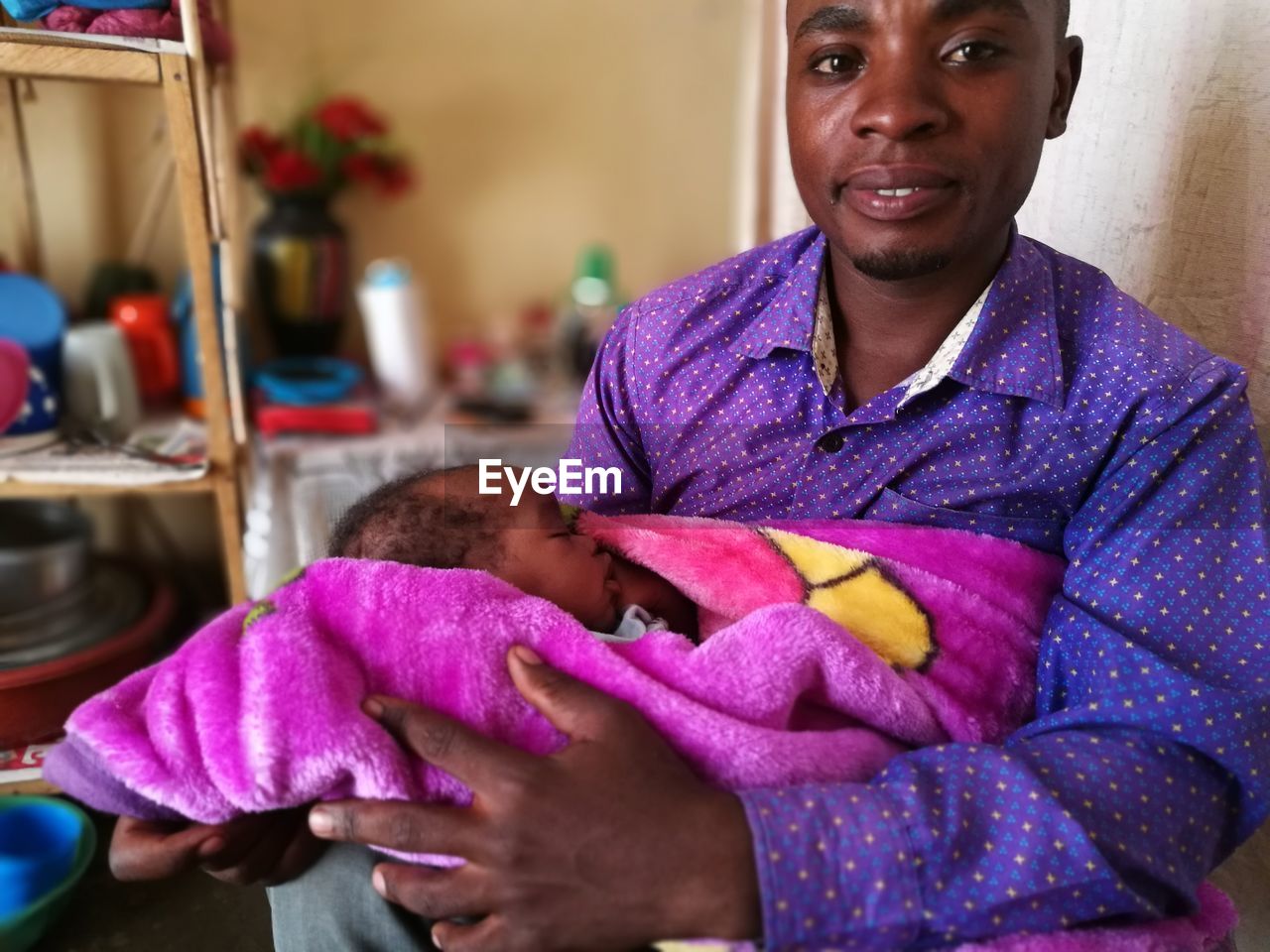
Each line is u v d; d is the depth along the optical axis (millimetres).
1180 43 893
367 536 782
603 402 939
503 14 1907
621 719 591
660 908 540
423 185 1972
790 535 757
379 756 589
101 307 1619
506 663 646
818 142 706
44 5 1059
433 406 1813
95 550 1496
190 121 1096
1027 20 662
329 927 691
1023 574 738
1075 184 1032
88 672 1191
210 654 631
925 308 757
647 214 2113
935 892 550
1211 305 883
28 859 954
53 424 1305
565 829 544
